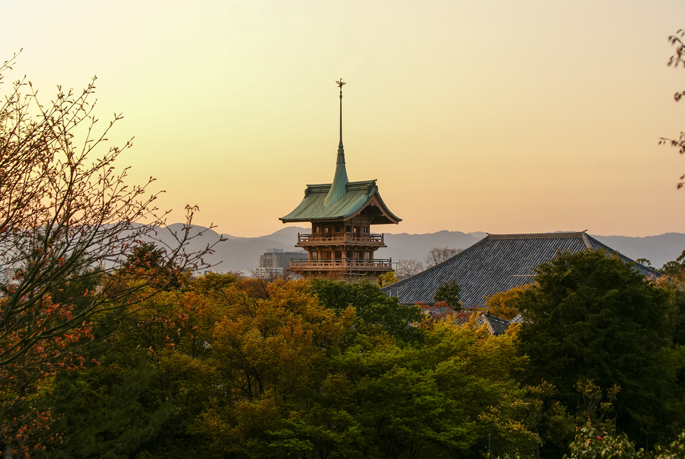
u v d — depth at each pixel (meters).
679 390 36.62
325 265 79.75
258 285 52.94
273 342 23.95
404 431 23.67
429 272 65.31
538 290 36.56
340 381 23.86
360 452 22.75
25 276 11.09
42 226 11.21
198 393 24.45
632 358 31.36
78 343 19.91
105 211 11.06
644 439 32.94
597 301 32.38
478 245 68.81
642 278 34.75
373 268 81.00
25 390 19.22
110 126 11.20
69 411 20.50
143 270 11.52
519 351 34.38
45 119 10.78
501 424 24.73
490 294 59.88
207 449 23.86
